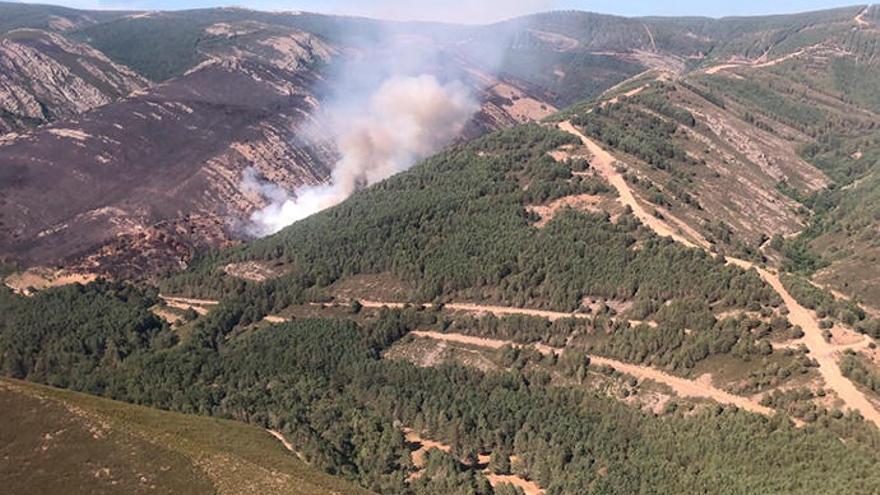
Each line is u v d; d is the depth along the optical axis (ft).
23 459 529.86
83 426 560.61
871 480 524.11
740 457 594.24
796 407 624.18
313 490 565.12
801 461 568.41
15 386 592.60
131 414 631.97
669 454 636.48
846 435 584.81
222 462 569.64
